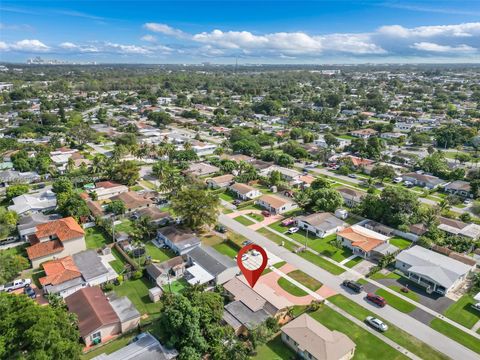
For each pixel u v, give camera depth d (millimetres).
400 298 69625
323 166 161875
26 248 83000
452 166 157375
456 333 60250
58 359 46469
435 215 96312
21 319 47531
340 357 52406
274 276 76938
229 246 90688
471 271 78312
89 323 58125
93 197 116938
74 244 84125
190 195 94312
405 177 141625
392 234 95688
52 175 139750
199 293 61844
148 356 51531
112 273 76562
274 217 108000
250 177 136500
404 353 55938
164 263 77375
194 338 52969
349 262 82812
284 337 57875
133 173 130875
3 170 142375
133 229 93125
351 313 65375
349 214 108688
